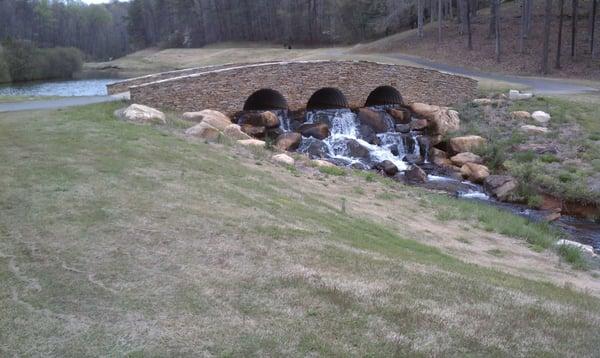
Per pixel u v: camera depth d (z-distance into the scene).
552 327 6.33
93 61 104.62
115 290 6.04
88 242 7.29
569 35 46.03
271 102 28.05
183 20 102.56
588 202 18.33
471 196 19.33
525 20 45.97
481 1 62.72
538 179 19.95
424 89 29.03
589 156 21.30
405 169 22.67
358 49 56.12
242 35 95.06
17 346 4.88
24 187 9.41
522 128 24.75
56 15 106.25
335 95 28.97
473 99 29.97
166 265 6.82
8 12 98.31
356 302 6.32
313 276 6.96
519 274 9.66
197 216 8.82
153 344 5.02
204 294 6.13
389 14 65.19
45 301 5.70
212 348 5.04
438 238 11.69
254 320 5.65
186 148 14.86
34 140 13.34
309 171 17.17
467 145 23.78
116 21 130.75
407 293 6.84
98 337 5.08
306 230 9.21
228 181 12.05
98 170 11.00
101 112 18.27
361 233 10.18
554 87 32.84
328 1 78.00
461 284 7.58
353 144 24.17
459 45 48.19
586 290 9.08
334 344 5.28
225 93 23.53
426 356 5.22
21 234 7.40
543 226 15.13
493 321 6.26
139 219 8.32
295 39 84.50
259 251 7.67
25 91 46.69
